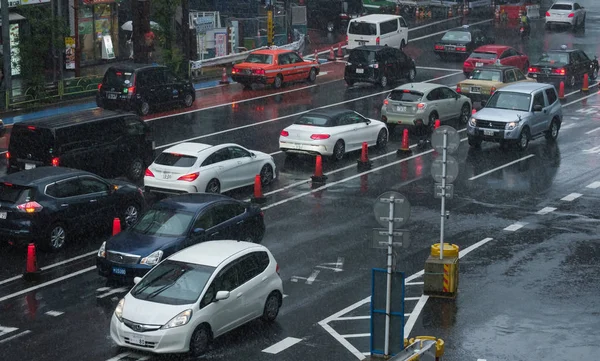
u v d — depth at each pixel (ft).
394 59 161.79
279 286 65.16
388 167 110.32
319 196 97.66
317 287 71.72
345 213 91.50
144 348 57.77
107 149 98.22
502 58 168.25
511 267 76.64
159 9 157.99
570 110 145.18
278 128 128.26
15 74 150.41
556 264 77.46
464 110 134.82
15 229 77.77
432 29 221.05
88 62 168.14
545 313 66.74
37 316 65.82
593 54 190.80
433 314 66.39
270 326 64.13
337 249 80.59
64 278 73.82
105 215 83.92
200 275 60.80
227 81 161.68
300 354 59.36
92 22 167.84
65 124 94.32
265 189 100.07
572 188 101.96
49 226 78.84
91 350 59.93
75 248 81.15
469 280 73.51
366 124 116.47
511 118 117.08
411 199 96.94
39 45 139.44
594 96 157.07
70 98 141.38
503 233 85.92
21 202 78.02
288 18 201.87
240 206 78.38
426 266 69.51
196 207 75.00
